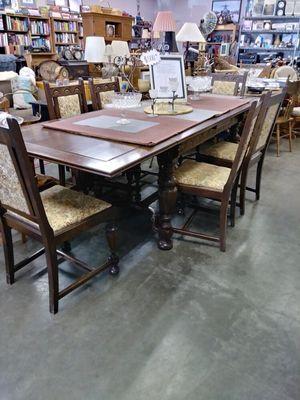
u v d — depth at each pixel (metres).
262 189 3.06
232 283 1.83
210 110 2.50
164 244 2.11
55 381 1.29
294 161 3.84
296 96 4.04
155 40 8.16
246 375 1.32
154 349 1.43
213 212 2.59
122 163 1.42
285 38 7.64
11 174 1.36
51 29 7.34
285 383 1.29
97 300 1.70
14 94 3.64
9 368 1.34
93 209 1.66
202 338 1.48
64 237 1.54
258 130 2.11
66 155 1.52
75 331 1.51
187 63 5.09
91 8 5.57
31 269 1.92
